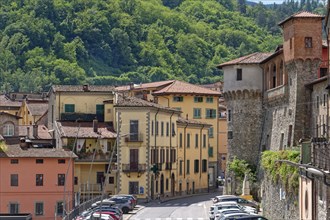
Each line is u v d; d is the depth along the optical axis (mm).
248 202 113938
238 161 133375
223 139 195375
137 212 122000
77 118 148000
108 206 106000
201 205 133875
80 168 139250
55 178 122625
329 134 81875
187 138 162375
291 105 112750
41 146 143625
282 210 93062
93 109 148625
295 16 109812
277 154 99250
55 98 148750
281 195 93625
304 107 110062
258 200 126938
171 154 153250
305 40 109812
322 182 68750
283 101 117812
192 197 153750
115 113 143125
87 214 98750
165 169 150125
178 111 157125
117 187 140000
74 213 102062
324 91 101062
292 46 110562
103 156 139875
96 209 102062
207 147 171250
